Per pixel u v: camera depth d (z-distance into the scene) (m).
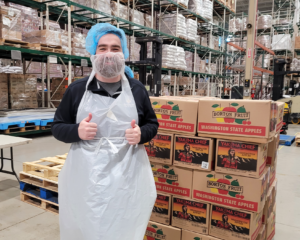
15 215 2.86
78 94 1.41
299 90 12.07
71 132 1.33
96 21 8.92
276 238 2.56
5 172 3.72
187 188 2.04
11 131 6.55
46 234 2.50
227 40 12.48
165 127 2.09
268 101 1.71
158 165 2.13
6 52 6.97
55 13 8.23
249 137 1.77
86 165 1.34
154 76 6.81
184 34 11.20
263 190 1.90
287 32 17.38
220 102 1.87
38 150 5.58
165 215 2.12
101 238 1.29
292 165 5.08
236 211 1.86
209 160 1.92
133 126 1.37
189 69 13.00
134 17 9.52
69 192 1.37
